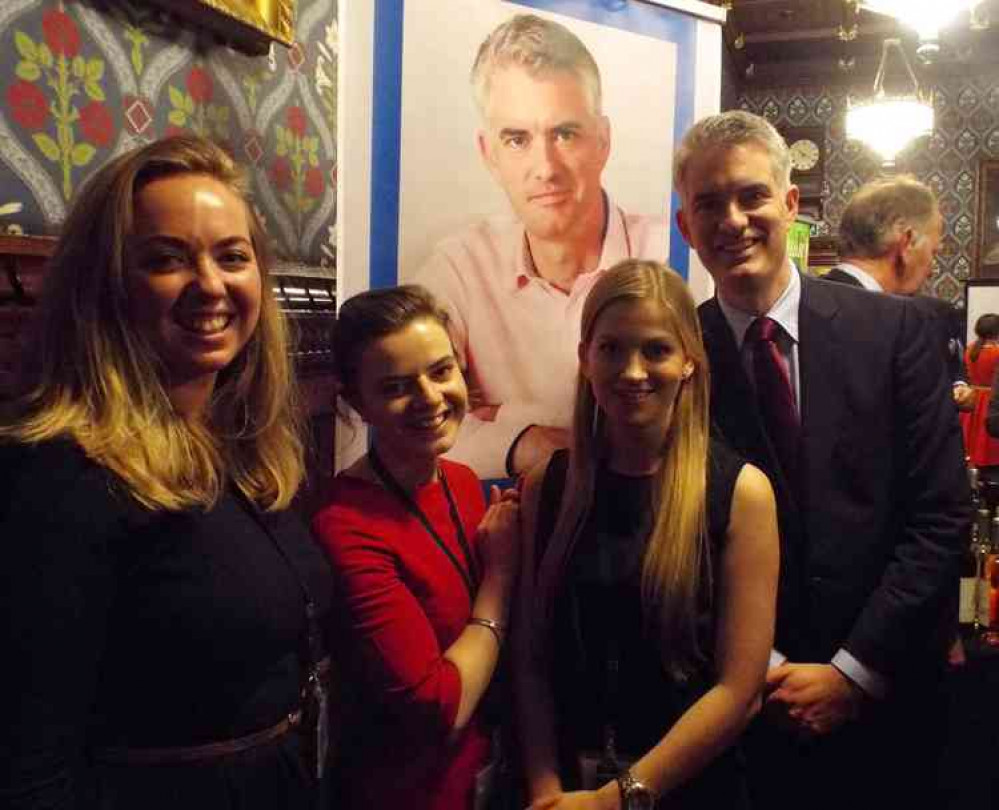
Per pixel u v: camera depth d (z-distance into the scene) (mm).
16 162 1361
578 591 1374
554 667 1408
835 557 1561
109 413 1011
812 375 1591
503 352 1936
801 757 1578
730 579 1359
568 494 1415
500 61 1883
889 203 2459
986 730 2799
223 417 1243
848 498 1573
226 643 1051
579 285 1978
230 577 1063
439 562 1407
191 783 1048
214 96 1829
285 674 1159
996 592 3238
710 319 1690
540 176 1931
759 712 1537
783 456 1600
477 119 1878
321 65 2260
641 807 1282
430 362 1385
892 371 1589
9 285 1273
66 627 929
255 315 1138
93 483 969
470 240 1896
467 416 1919
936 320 1662
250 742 1099
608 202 2002
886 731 1615
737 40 7012
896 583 1531
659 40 2033
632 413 1344
